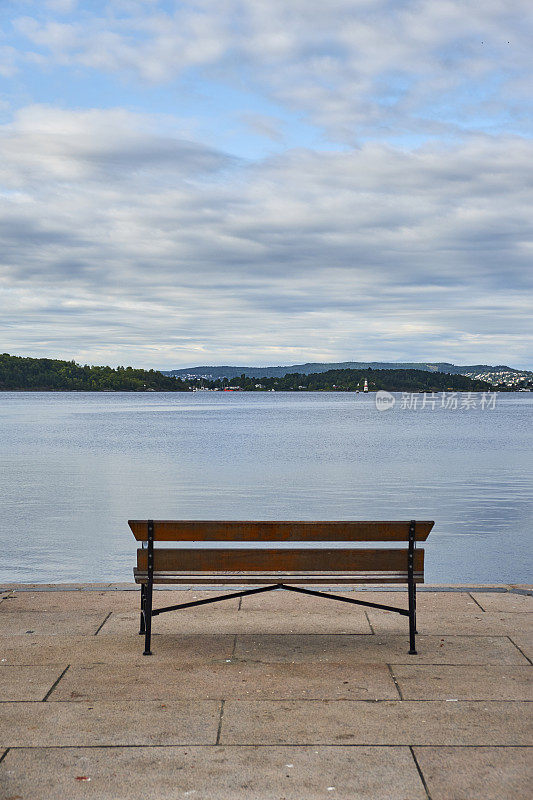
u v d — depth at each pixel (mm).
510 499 22922
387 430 69688
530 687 4969
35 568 13539
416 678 5125
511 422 89688
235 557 5727
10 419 91812
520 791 3697
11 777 3826
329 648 5730
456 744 4176
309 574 5711
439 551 15172
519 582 12602
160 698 4781
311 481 27859
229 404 185000
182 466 33719
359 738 4246
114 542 15891
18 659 5465
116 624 6273
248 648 5727
